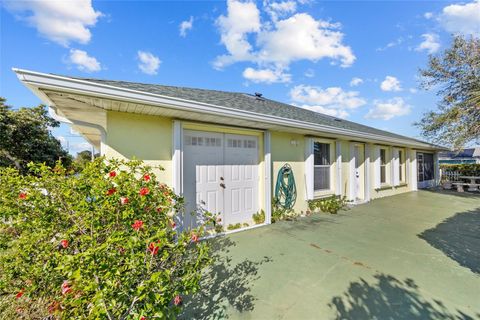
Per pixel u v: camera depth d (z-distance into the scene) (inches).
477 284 109.7
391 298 98.9
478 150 805.9
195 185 177.9
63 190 84.5
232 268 126.9
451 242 168.1
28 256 79.4
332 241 170.4
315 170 279.3
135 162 110.7
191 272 71.6
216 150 191.2
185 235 78.1
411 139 468.1
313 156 266.2
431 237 179.5
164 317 61.0
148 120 153.6
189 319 86.6
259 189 219.8
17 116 397.1
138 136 149.9
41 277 77.9
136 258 59.5
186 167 173.2
